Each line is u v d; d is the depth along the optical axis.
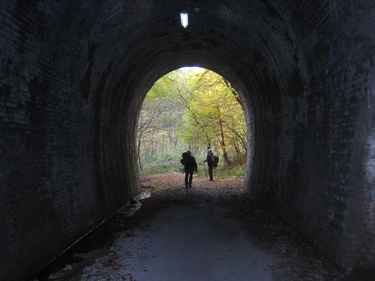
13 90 3.85
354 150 3.80
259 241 5.36
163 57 11.08
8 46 3.63
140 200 10.50
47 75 4.68
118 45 7.15
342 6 3.67
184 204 9.23
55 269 4.32
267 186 8.77
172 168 23.20
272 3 5.22
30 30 3.94
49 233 4.61
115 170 9.13
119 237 5.84
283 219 6.78
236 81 12.22
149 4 6.55
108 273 4.07
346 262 3.75
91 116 7.00
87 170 6.62
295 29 5.13
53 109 4.99
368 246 3.66
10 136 3.78
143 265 4.35
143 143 30.52
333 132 4.43
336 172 4.27
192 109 18.94
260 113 10.30
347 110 4.02
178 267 4.26
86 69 6.11
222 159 23.67
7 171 3.68
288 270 4.02
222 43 9.34
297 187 6.04
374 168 3.56
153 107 22.70
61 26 4.58
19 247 3.80
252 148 12.16
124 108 10.34
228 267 4.21
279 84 7.29
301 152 5.93
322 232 4.57
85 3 4.79
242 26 7.20
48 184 4.73
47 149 4.76
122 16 6.23
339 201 4.11
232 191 11.91
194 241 5.48
